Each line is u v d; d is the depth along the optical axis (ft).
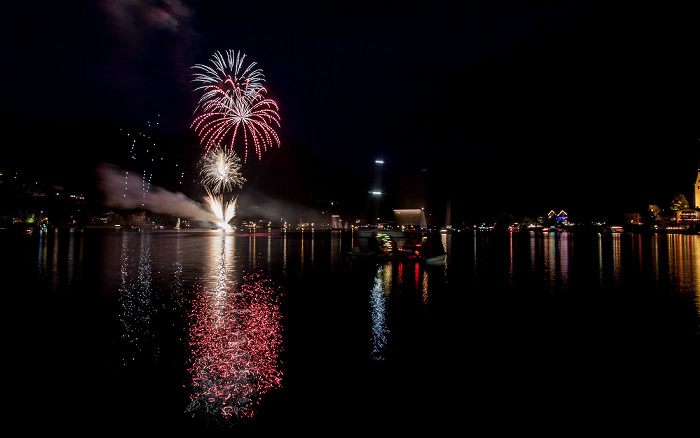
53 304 38.24
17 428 15.93
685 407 17.65
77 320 32.19
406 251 83.82
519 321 32.22
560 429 15.88
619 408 17.57
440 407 17.60
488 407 17.63
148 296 42.42
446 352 24.67
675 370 21.84
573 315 34.19
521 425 16.16
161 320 32.17
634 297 42.19
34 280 53.26
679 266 71.36
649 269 66.90
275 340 26.99
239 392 18.99
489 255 98.32
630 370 21.86
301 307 37.24
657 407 17.67
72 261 77.51
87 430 15.78
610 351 24.91
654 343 26.50
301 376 20.89
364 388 19.45
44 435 15.46
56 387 19.60
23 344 25.96
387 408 17.47
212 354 24.18
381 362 22.93
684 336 28.07
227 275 59.11
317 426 16.01
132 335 28.04
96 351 24.71
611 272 62.85
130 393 18.92
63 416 16.83
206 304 38.37
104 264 72.90
